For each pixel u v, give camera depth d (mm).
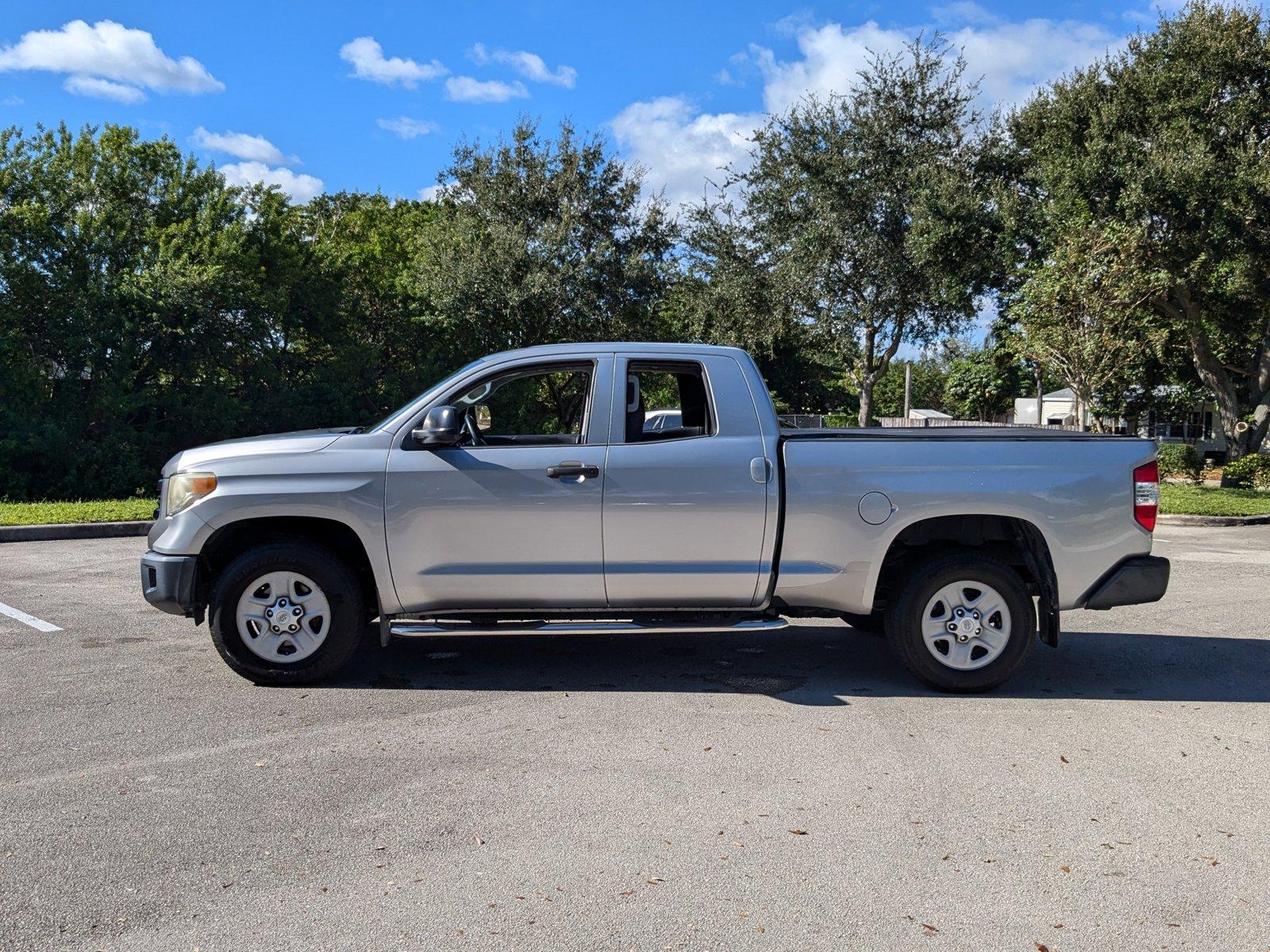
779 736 4910
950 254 23578
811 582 5707
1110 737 4941
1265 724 5184
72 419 18438
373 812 3938
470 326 27500
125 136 21766
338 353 25328
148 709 5277
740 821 3873
